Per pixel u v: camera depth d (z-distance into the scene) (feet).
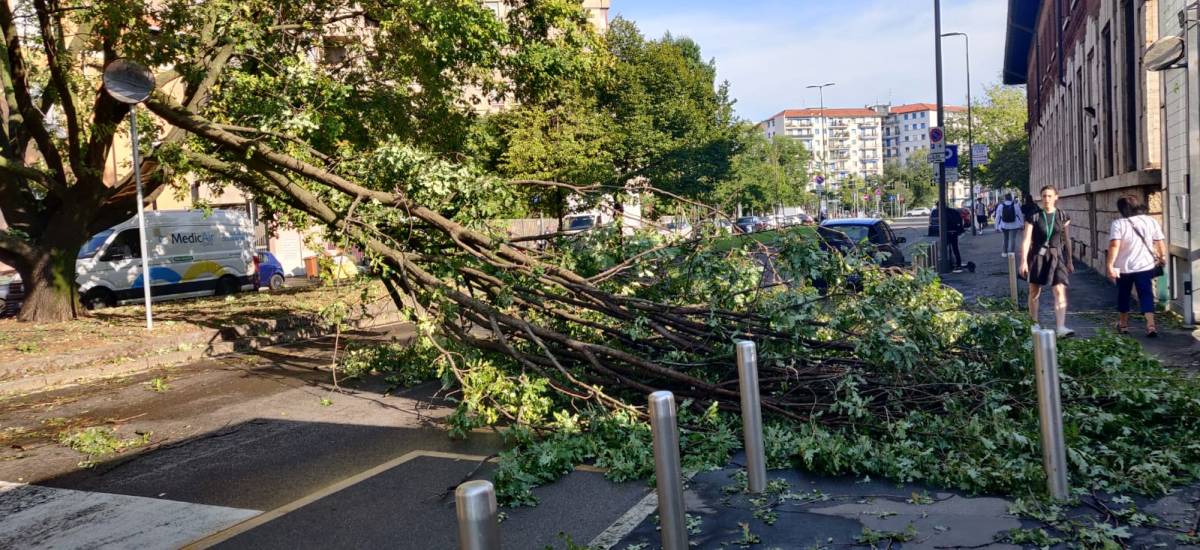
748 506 17.19
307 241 38.11
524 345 29.25
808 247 25.20
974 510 16.24
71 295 53.01
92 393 34.01
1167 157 41.27
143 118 53.11
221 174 44.88
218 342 45.24
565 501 18.42
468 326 30.91
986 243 119.75
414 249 33.83
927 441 19.94
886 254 25.57
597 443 21.79
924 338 23.40
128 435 26.86
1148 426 20.52
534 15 57.00
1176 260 40.68
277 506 19.16
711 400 23.66
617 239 28.96
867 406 22.02
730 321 24.95
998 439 19.01
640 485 19.38
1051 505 15.87
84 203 52.60
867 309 23.31
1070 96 83.20
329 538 16.75
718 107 143.74
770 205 247.91
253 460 23.30
